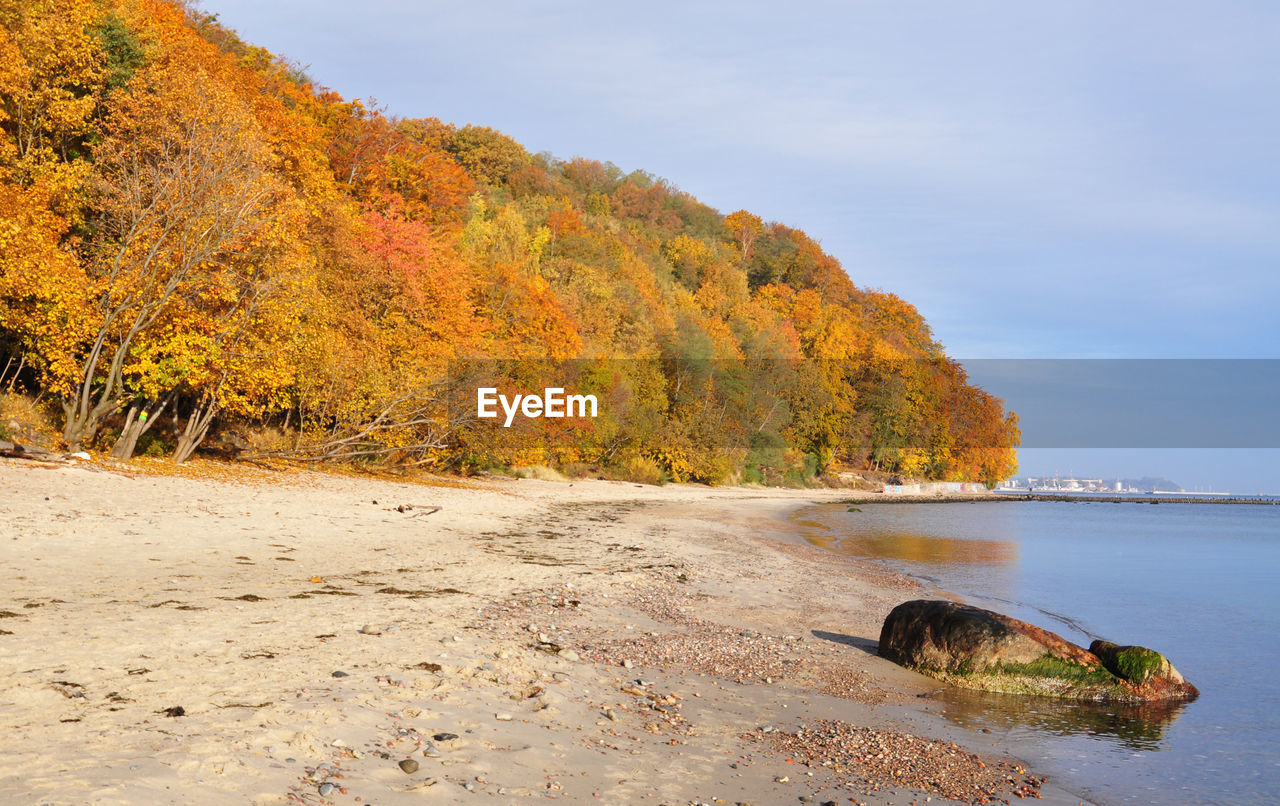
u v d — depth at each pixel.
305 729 6.11
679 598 15.62
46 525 14.78
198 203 26.16
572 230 91.56
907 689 10.73
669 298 98.94
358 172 54.62
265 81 49.59
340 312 36.72
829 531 37.72
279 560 14.92
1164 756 8.59
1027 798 7.10
